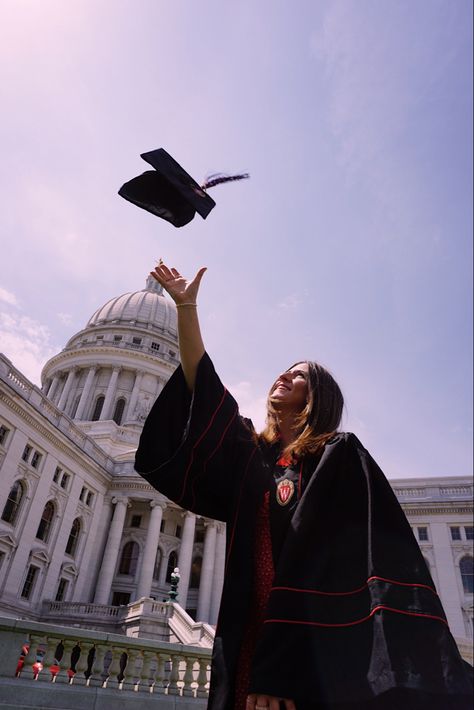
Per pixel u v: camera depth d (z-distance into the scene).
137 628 31.33
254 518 2.02
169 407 2.33
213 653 1.75
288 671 1.41
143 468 2.23
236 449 2.23
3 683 8.93
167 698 10.60
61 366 76.62
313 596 1.56
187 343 2.33
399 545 1.64
